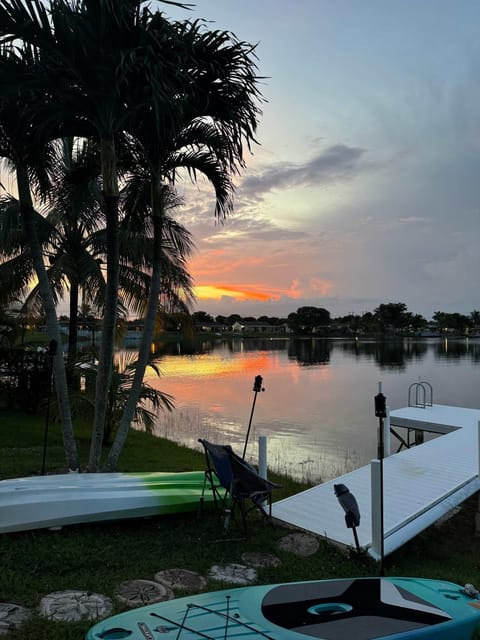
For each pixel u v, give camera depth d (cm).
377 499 590
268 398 2575
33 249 823
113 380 1186
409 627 320
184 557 539
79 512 579
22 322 1503
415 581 404
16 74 666
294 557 562
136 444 1319
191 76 718
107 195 767
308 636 298
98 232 1420
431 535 802
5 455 990
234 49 728
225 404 2359
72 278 1485
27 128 761
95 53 664
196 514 668
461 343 11938
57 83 682
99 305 1459
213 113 799
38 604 415
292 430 1772
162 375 3781
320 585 378
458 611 353
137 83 691
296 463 1308
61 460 984
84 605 415
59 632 368
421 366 4847
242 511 602
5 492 568
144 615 324
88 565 499
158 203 868
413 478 883
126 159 901
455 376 3794
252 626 307
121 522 624
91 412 1191
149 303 873
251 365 4931
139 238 1325
